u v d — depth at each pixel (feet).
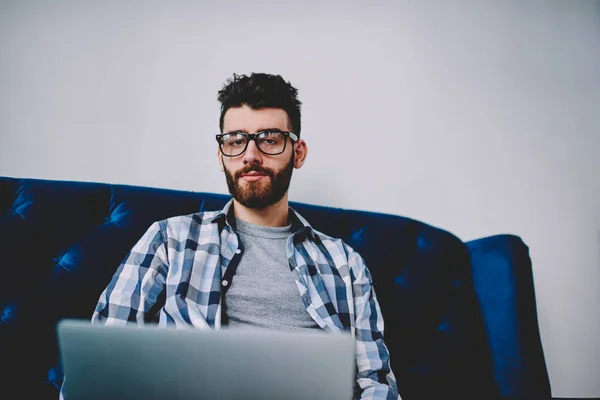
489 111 5.59
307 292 3.25
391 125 5.30
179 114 4.82
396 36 5.57
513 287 3.71
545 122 5.69
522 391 3.40
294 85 5.17
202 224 3.51
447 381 3.71
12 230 2.98
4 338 2.68
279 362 1.41
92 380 1.41
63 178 4.37
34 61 4.55
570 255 5.27
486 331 3.96
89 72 4.68
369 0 5.61
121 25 4.89
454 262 4.33
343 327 3.31
